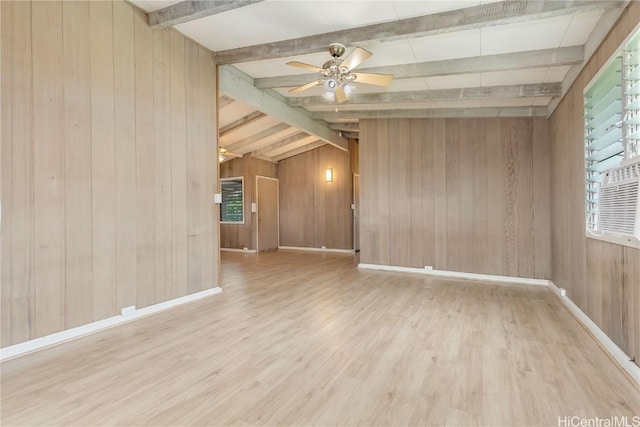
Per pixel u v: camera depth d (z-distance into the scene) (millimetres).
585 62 3135
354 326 3121
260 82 4930
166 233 3646
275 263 6840
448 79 4180
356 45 3422
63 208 2750
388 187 5949
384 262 5992
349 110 6035
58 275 2715
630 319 2244
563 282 4020
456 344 2709
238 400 1928
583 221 3199
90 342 2742
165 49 3621
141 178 3379
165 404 1889
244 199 8742
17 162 2479
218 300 4012
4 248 2414
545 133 4969
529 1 2617
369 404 1888
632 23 2195
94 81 2961
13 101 2455
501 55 3539
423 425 1708
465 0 2762
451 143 5504
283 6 3059
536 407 1857
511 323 3211
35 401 1917
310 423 1725
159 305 3553
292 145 8516
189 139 3938
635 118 2209
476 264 5324
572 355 2502
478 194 5328
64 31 2752
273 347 2650
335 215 8867
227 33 3693
